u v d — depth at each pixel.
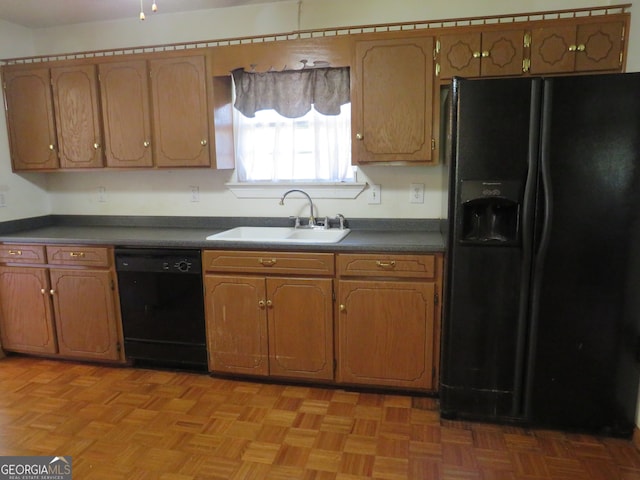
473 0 2.63
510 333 2.16
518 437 2.14
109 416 2.34
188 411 2.38
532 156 2.01
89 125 2.97
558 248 2.04
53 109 3.01
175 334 2.75
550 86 1.95
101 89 2.91
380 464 1.95
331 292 2.46
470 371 2.22
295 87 2.76
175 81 2.80
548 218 2.02
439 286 2.33
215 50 2.72
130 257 2.71
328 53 2.58
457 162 2.09
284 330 2.56
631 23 2.20
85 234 2.94
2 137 3.10
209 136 2.82
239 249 2.54
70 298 2.87
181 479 1.87
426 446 2.07
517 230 2.07
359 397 2.51
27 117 3.06
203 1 2.82
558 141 1.98
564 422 2.17
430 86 2.46
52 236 2.89
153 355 2.81
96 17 3.07
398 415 2.33
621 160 1.94
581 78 1.93
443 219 2.56
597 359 2.09
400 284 2.37
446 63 2.42
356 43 2.52
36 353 3.03
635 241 1.99
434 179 2.81
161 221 3.28
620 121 1.92
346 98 2.69
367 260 2.39
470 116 2.04
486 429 2.21
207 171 3.15
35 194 3.36
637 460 1.97
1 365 2.96
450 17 2.67
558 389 2.15
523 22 2.31
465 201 2.09
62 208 3.46
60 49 3.28
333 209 2.99
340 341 2.50
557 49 2.29
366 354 2.48
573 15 2.49
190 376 2.78
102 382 2.72
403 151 2.55
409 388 2.48
